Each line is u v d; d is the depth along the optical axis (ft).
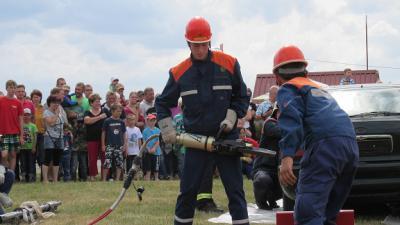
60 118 44.29
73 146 46.57
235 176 20.17
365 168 26.35
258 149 19.57
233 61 20.18
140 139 47.88
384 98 30.07
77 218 27.22
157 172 47.78
